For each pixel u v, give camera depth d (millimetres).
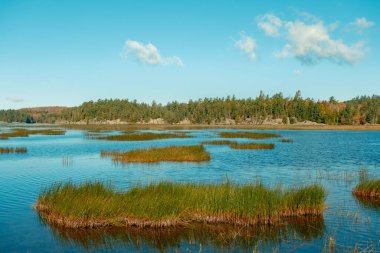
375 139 70875
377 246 12773
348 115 176125
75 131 105438
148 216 14805
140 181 24766
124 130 113875
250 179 25656
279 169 30750
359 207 17750
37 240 13531
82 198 15734
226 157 39406
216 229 14633
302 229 14594
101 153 42375
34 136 79750
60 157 39812
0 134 82812
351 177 26500
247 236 13891
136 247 12961
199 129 124625
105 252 12469
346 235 13930
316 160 36969
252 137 73188
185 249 12727
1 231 14453
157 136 71312
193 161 36094
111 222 14898
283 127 141625
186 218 15383
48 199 17047
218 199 15531
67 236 13969
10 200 19391
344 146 54219
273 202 15570
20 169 31031
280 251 12484
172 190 16953
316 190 16734
